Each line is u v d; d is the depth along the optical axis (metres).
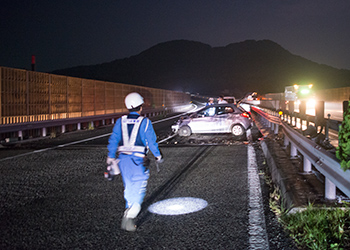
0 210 5.75
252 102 38.91
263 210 5.36
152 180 7.78
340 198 5.04
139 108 4.60
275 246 3.96
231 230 4.55
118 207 5.75
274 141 11.74
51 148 13.75
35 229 4.80
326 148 5.23
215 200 6.02
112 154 4.50
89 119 23.80
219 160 10.10
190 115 17.19
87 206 5.85
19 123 15.96
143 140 4.47
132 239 4.35
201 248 4.02
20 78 16.75
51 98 19.83
